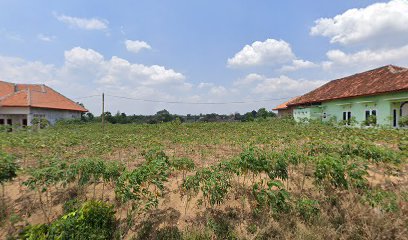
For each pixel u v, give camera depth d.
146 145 8.47
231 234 3.67
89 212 3.46
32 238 3.13
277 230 3.62
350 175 3.99
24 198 4.82
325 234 3.40
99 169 4.23
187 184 4.16
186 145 9.22
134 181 3.62
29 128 13.88
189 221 4.13
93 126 20.58
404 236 3.16
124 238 3.76
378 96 15.72
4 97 25.17
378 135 8.33
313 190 4.62
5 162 4.00
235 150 8.57
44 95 28.30
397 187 4.24
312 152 5.04
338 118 19.92
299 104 25.62
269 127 15.03
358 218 3.59
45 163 5.52
